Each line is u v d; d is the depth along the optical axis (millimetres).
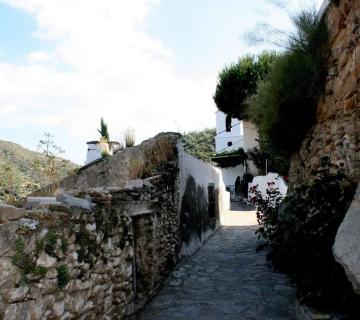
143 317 4887
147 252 5586
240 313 4934
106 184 8648
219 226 13586
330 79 5277
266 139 8617
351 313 3670
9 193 4844
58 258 2900
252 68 18578
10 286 2371
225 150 28516
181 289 6070
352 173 4512
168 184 7121
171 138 8398
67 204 3168
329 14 5227
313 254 4129
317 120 6023
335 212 4180
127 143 11602
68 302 3059
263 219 9078
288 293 5684
